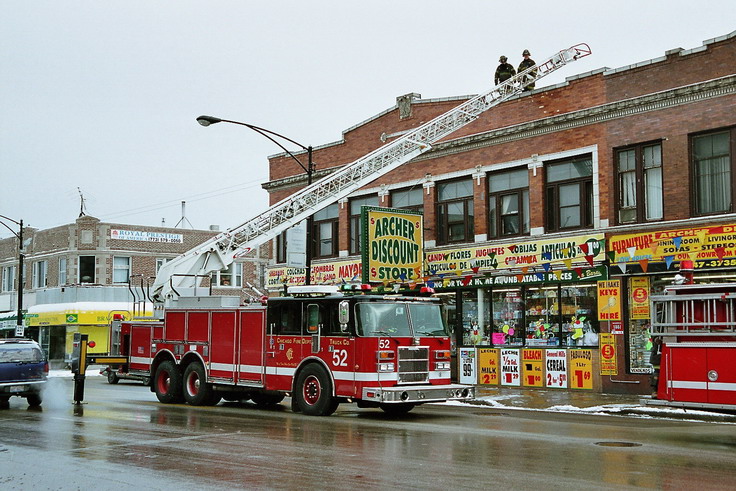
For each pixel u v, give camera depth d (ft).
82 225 162.61
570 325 74.74
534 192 78.23
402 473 31.14
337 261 98.63
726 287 40.37
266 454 36.37
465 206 85.56
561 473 30.94
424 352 54.19
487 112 83.66
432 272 86.48
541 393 71.26
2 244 190.29
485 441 40.70
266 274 109.40
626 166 71.67
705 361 40.73
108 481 30.09
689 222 65.87
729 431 45.75
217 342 62.64
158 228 170.09
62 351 162.40
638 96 70.28
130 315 159.94
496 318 81.05
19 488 29.12
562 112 76.43
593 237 72.49
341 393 52.75
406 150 81.25
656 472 31.17
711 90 65.36
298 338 56.29
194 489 28.43
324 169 101.76
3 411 58.49
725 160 65.10
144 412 57.62
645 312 68.39
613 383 70.03
